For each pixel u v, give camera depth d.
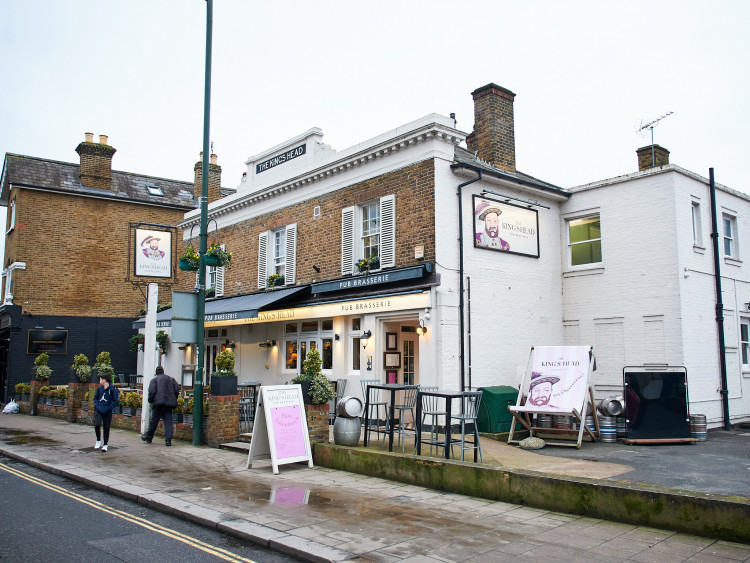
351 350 15.46
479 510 7.14
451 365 13.20
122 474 9.42
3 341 24.91
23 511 7.43
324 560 5.46
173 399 12.77
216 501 7.60
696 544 5.79
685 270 14.59
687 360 14.25
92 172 25.75
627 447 11.79
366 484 8.63
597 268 15.92
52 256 24.38
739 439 13.08
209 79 13.12
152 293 14.02
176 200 27.64
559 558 5.45
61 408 18.27
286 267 17.84
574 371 12.48
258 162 20.11
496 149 16.52
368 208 15.66
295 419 10.14
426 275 13.43
